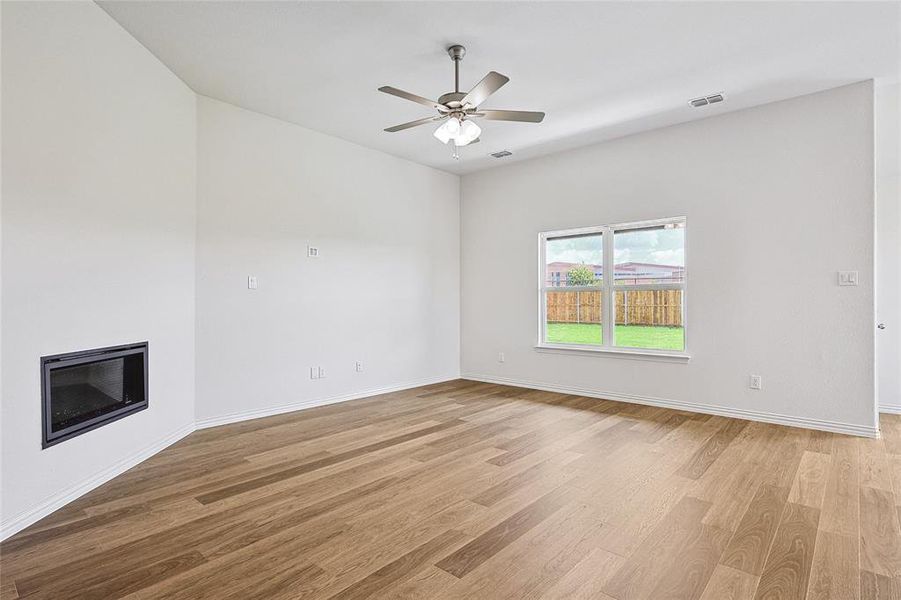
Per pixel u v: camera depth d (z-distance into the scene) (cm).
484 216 644
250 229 441
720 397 449
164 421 357
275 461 329
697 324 462
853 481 288
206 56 343
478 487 283
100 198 288
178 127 376
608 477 297
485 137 512
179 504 260
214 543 218
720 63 352
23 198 234
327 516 246
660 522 237
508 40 321
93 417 282
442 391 576
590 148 539
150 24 302
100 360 289
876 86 389
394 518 243
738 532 227
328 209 507
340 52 338
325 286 504
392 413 465
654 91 399
